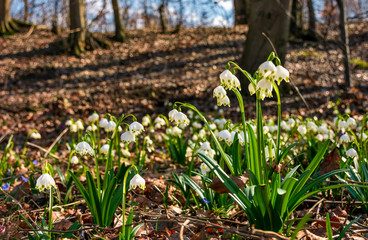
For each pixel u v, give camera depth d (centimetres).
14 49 1822
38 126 939
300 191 246
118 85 1275
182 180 346
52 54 1727
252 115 913
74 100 1138
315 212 310
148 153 623
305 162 471
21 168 499
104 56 1705
